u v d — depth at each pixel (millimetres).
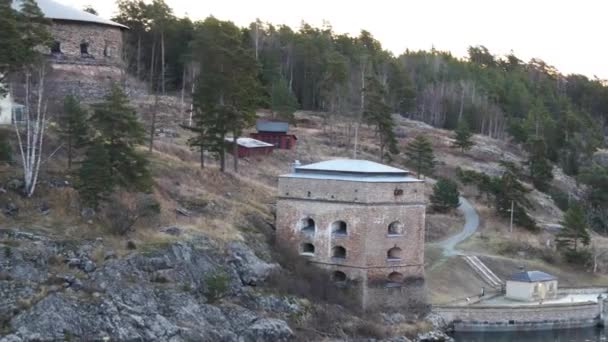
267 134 146250
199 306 76688
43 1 114062
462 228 131500
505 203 136000
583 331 99562
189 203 92875
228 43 109250
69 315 69438
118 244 77938
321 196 90875
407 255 91750
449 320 95250
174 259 79188
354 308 87688
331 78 184250
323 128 171125
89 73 113750
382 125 151125
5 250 71625
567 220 126312
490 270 116438
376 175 91875
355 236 89188
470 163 168250
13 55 79062
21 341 66500
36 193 81000
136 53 163000
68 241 75375
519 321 98188
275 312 81062
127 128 85125
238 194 103500
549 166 168125
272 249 90625
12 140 88500
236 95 107875
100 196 81188
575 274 121938
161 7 166750
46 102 88000
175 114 141375
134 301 73438
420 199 92688
